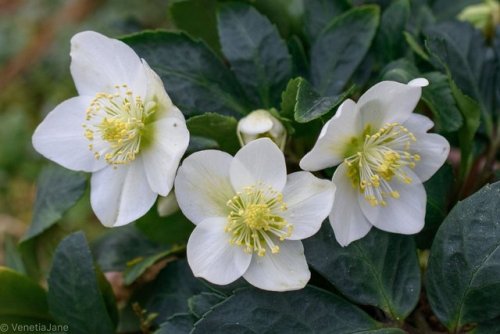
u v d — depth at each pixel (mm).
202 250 380
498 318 387
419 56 454
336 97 391
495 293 376
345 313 386
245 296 381
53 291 418
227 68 446
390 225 394
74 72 415
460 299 383
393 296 391
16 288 446
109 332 417
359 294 388
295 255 383
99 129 411
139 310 440
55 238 483
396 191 400
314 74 456
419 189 401
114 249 491
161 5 1091
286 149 439
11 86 1075
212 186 385
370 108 386
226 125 410
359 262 390
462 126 430
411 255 396
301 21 484
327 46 456
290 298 382
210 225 384
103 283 436
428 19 489
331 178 403
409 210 397
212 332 376
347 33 454
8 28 1153
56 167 474
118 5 1104
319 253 387
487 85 464
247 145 377
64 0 1151
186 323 400
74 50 410
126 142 403
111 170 411
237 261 382
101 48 408
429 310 430
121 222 402
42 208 466
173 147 385
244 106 443
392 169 395
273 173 381
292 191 384
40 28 1151
